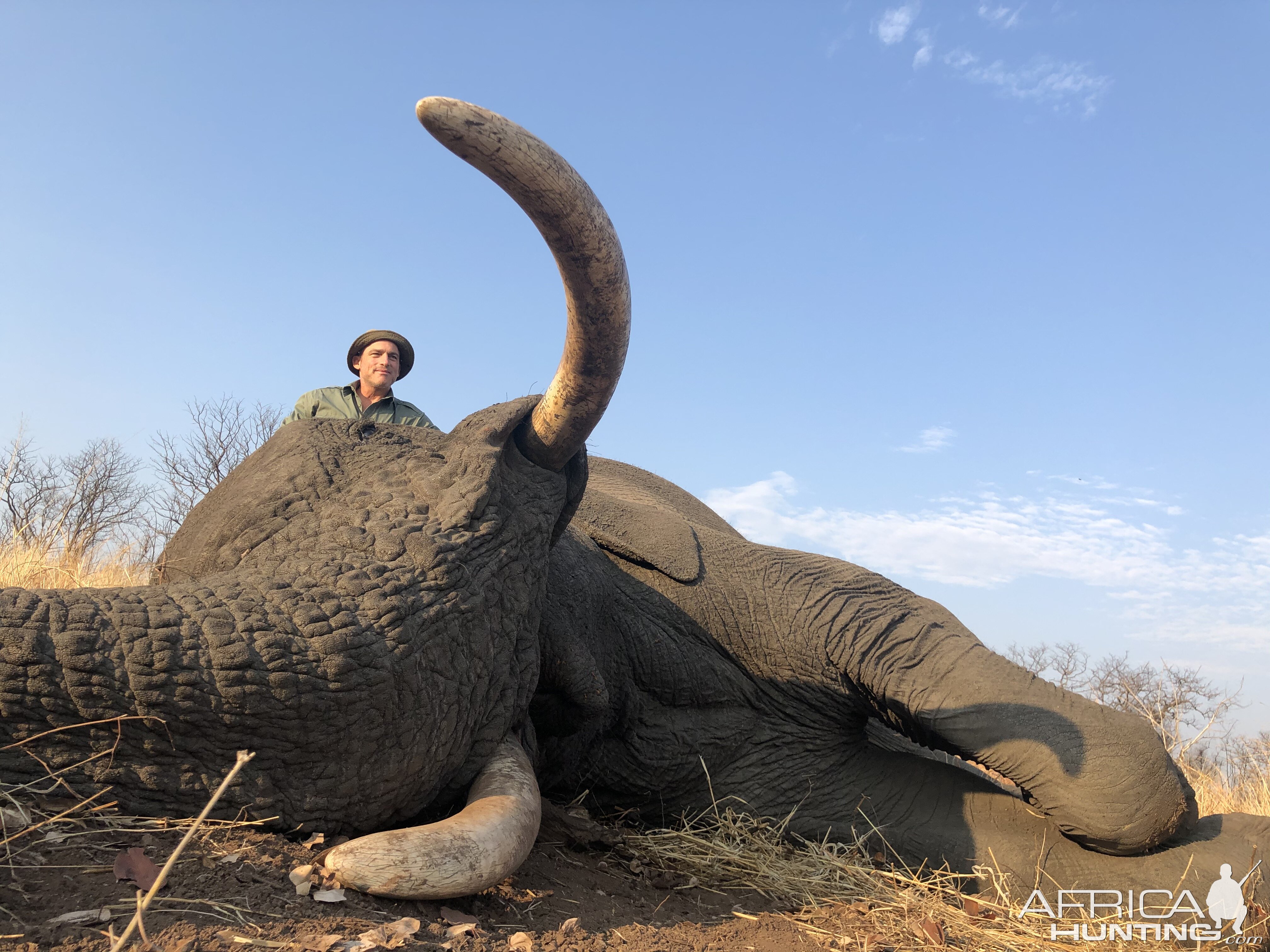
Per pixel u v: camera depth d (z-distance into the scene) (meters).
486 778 3.23
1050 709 4.44
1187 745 7.62
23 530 6.92
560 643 4.16
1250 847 4.39
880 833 4.77
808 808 4.92
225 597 2.72
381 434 3.75
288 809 2.72
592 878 3.78
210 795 2.60
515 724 3.62
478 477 3.35
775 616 4.93
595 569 4.68
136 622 2.53
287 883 2.55
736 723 4.93
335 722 2.72
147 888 2.33
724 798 4.85
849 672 4.84
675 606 4.84
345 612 2.81
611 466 6.18
